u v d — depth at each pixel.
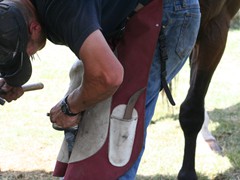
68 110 3.11
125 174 3.35
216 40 4.52
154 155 5.95
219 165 5.66
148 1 3.26
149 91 3.43
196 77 4.78
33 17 3.01
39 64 10.78
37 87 3.68
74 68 3.56
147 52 3.25
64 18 2.84
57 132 6.75
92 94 2.87
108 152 3.28
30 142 6.42
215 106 7.84
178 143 6.31
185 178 5.08
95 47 2.76
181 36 3.44
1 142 6.41
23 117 7.43
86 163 3.29
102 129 3.28
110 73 2.76
